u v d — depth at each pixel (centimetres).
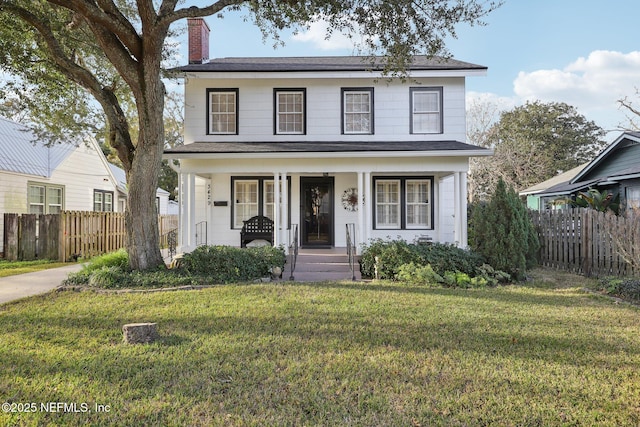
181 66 1374
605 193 1491
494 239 971
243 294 763
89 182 2016
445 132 1355
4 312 640
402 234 1394
